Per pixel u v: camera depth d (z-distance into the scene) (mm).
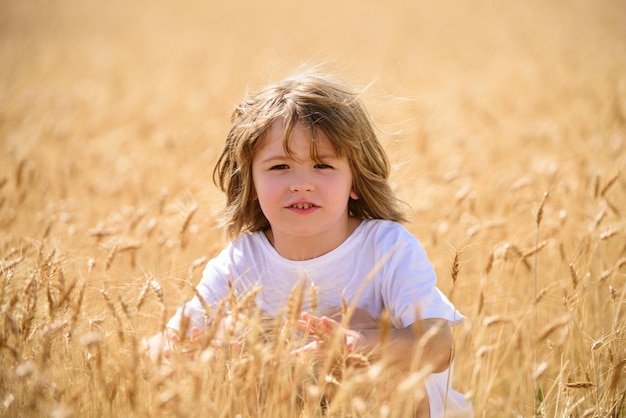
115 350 3031
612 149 6656
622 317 3881
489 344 3969
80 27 34188
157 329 3486
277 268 3322
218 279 3396
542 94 13453
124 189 6719
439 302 3049
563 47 21781
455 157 7656
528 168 7285
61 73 18969
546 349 4062
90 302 3385
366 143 3318
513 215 5387
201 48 25984
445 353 2957
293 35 29547
